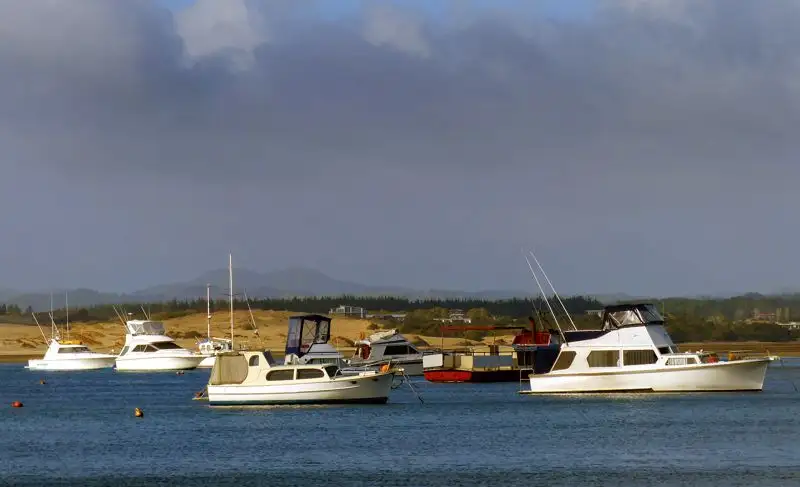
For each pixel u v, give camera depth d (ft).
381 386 532.32
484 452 381.19
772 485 312.50
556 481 324.60
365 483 327.06
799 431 419.13
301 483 328.70
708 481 319.68
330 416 492.13
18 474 351.87
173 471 353.51
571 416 476.54
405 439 416.46
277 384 521.24
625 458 362.53
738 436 408.05
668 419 460.55
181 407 574.15
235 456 381.40
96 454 393.70
